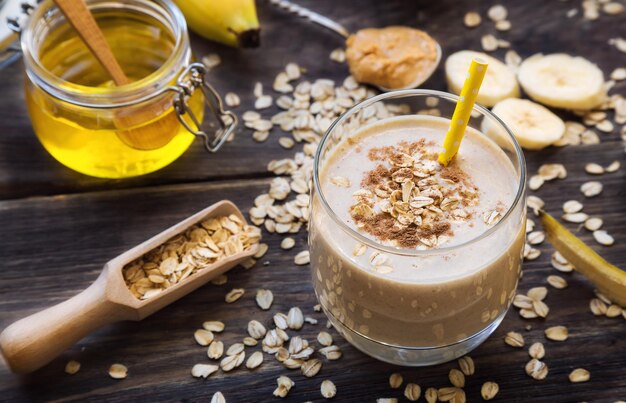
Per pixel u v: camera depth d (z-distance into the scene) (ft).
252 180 1.86
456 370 1.64
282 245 1.78
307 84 1.98
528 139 1.87
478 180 1.55
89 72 1.90
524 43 2.04
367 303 1.49
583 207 1.82
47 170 1.86
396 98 1.60
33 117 1.79
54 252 1.77
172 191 1.84
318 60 2.02
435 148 1.60
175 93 1.76
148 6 1.82
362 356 1.66
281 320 1.70
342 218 1.52
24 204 1.82
